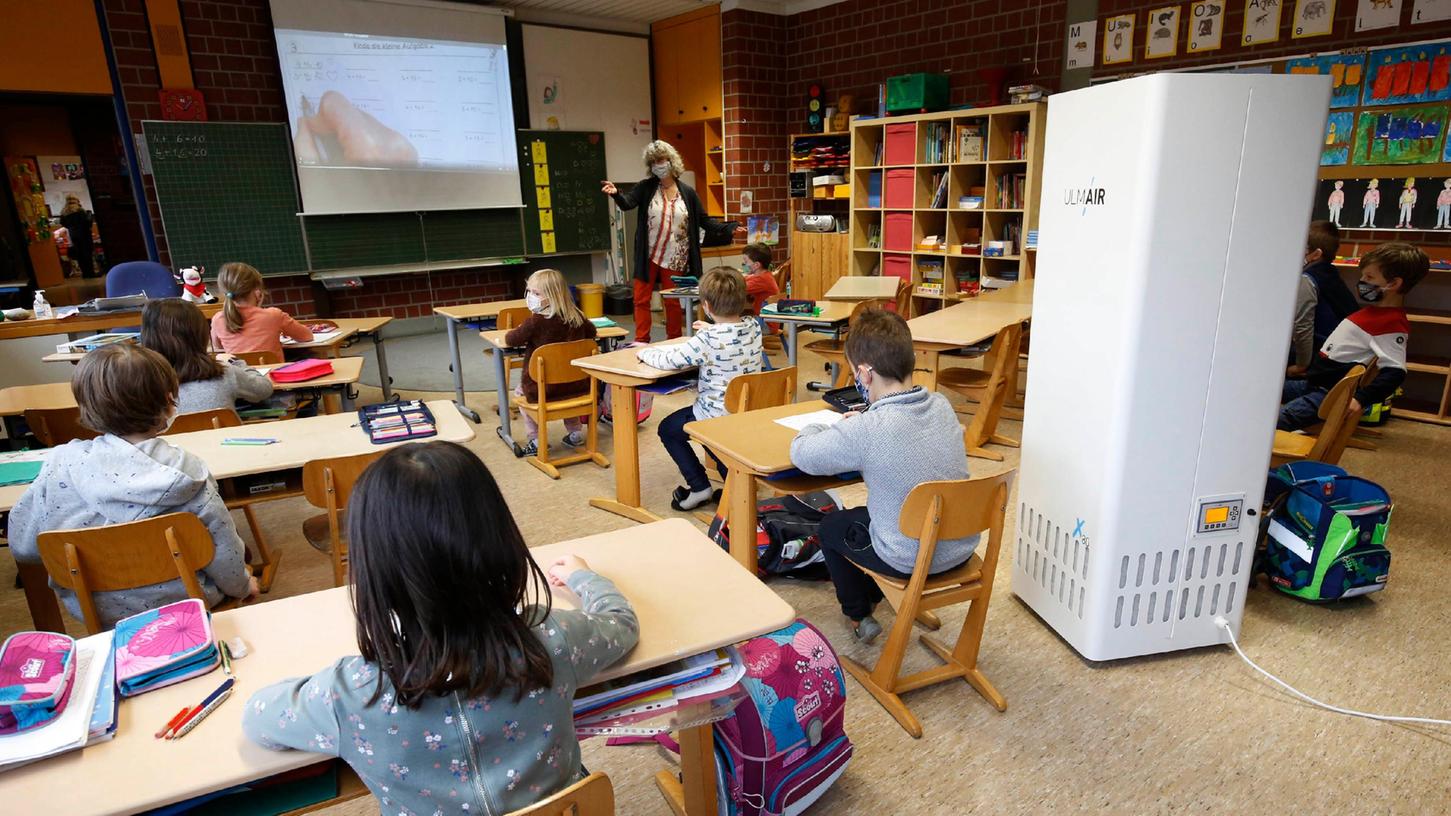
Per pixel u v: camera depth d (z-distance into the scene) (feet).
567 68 26.14
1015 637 7.82
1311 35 14.90
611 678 3.84
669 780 5.88
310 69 21.30
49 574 5.52
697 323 11.55
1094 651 7.22
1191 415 6.63
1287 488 8.42
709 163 28.02
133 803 3.10
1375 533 8.11
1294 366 12.82
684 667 4.12
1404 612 8.19
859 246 23.43
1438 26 13.43
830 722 5.58
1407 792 5.81
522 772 3.29
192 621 4.15
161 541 5.60
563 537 10.39
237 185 20.98
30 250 26.48
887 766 6.15
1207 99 5.88
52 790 3.17
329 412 11.98
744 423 8.21
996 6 20.18
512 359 14.99
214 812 3.59
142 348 5.94
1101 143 6.41
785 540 8.83
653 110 28.55
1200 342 6.44
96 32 19.10
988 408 12.75
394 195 23.18
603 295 27.02
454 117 23.71
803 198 25.88
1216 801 5.75
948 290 21.33
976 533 6.39
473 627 3.06
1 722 3.37
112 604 5.73
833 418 8.26
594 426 13.07
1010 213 20.39
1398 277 10.56
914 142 21.02
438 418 8.48
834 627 8.04
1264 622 8.05
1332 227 12.45
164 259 20.98
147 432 5.96
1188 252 6.18
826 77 24.82
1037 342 7.55
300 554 10.18
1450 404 13.94
